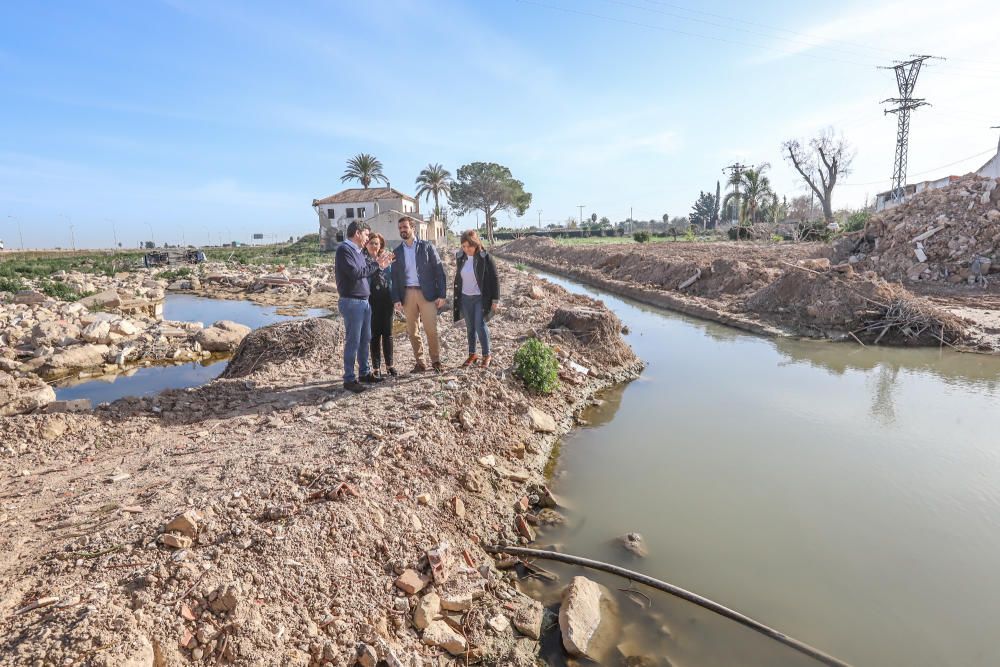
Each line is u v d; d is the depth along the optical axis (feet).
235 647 7.99
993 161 108.27
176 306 64.18
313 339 27.20
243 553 9.88
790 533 14.51
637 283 69.26
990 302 45.91
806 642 10.73
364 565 10.63
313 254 148.15
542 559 13.30
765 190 161.99
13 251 166.71
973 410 23.54
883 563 13.17
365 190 168.96
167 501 11.76
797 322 41.63
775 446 20.11
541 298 45.93
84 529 10.78
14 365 32.53
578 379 26.32
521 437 19.21
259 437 16.34
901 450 19.52
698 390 26.96
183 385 30.30
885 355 33.86
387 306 21.90
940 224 60.39
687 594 11.85
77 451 15.89
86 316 45.19
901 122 139.03
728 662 10.24
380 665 8.73
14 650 7.00
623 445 20.44
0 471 14.29
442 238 183.52
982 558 13.30
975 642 10.68
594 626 10.97
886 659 10.31
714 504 16.06
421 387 20.20
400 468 14.37
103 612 7.77
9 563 9.62
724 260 58.08
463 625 10.44
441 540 12.42
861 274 43.88
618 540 14.17
